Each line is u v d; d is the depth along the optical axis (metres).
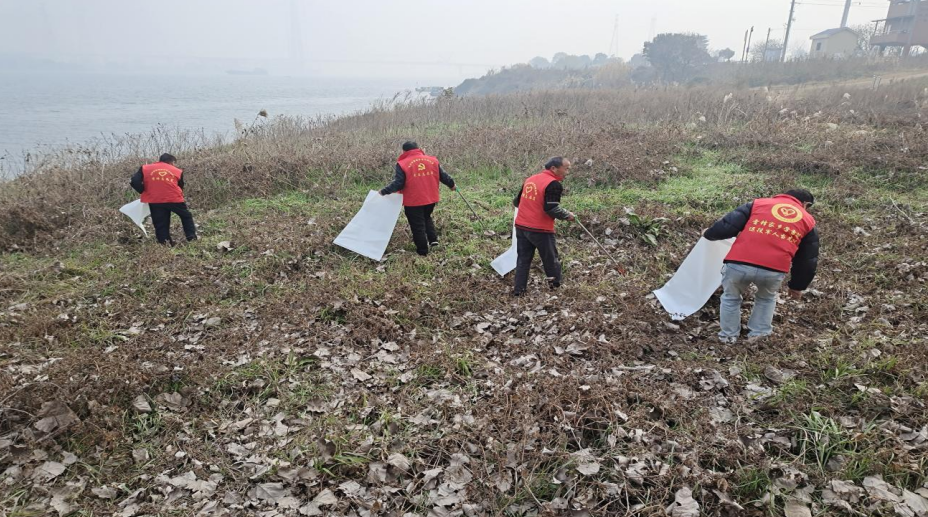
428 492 3.49
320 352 5.01
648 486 3.36
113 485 3.63
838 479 3.31
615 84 38.81
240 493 3.55
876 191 8.85
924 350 4.29
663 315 5.39
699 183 9.55
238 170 10.61
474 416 4.11
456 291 6.14
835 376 4.12
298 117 17.36
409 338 5.32
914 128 12.23
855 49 47.50
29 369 4.74
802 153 10.47
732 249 4.73
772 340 4.71
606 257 7.09
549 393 4.14
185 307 6.06
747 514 3.20
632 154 10.66
